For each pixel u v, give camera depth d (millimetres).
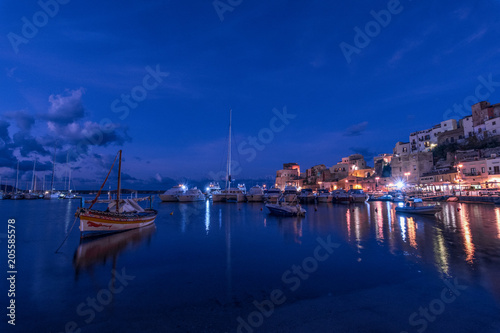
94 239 18375
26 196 98875
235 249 15391
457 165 56281
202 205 57781
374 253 13797
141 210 25797
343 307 7816
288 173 125812
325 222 26766
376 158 94438
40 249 15555
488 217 27750
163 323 7043
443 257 12727
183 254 14320
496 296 8344
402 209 33750
